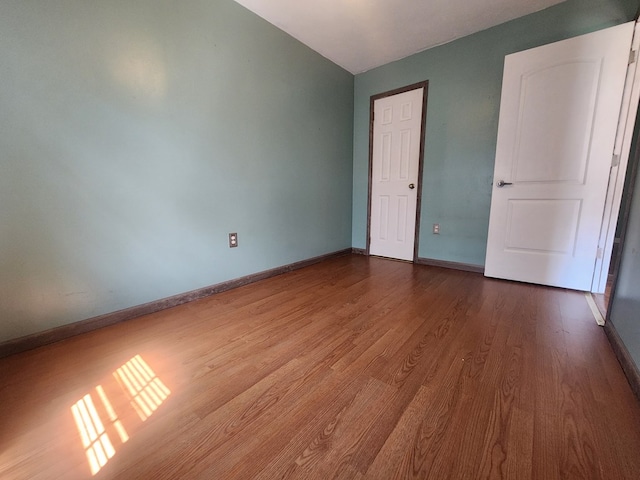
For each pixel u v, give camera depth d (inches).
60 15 54.8
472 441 34.6
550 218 88.7
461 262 114.1
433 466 31.5
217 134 84.0
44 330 57.8
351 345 57.1
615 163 79.0
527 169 90.5
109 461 32.3
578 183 83.4
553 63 82.7
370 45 108.9
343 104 131.3
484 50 99.4
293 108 107.0
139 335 61.7
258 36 91.0
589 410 39.3
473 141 105.7
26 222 54.4
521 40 92.4
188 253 80.7
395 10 87.7
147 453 33.4
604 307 74.6
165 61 70.8
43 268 57.0
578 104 80.6
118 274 67.6
